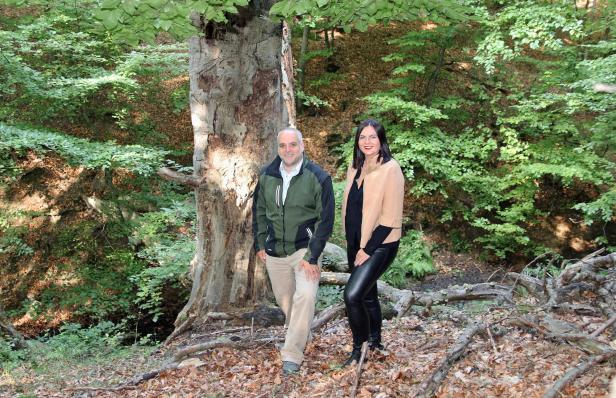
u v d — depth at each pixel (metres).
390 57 13.63
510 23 12.46
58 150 9.20
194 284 6.74
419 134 13.01
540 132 13.58
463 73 15.79
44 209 13.35
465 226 14.57
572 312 5.14
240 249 6.45
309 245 4.16
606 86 6.27
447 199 14.56
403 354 4.22
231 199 6.32
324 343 4.93
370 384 3.72
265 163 6.30
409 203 14.86
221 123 6.15
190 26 3.28
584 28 12.16
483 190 12.96
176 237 11.13
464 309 6.48
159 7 3.02
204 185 6.36
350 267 4.07
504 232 13.12
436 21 3.92
